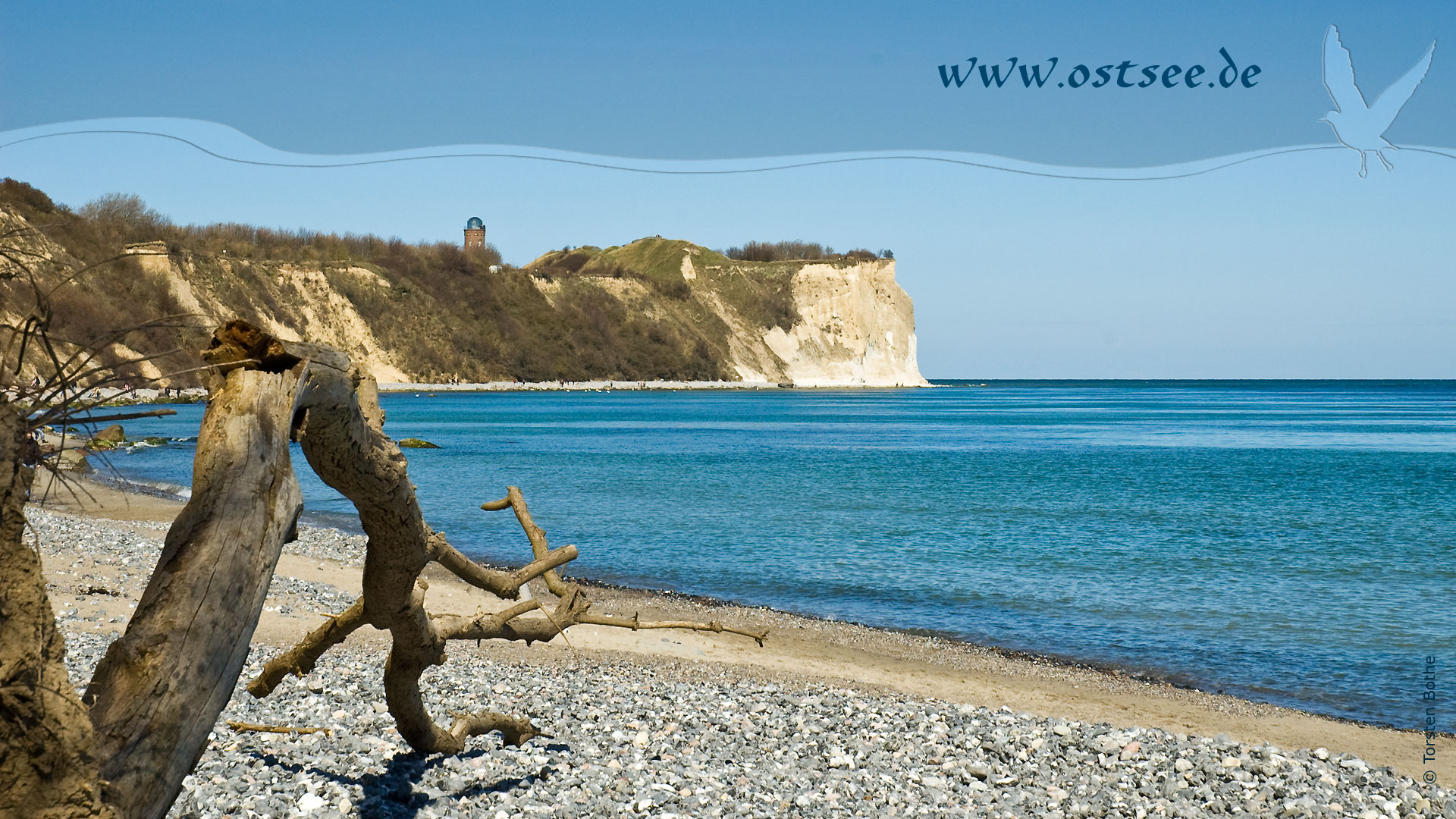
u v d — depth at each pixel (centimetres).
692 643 1438
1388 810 748
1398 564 2264
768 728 910
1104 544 2508
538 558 616
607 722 877
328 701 844
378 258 15512
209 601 281
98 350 252
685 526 2778
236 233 14362
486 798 598
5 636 244
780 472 4444
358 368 368
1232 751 873
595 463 4812
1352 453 5903
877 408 12444
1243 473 4597
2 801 242
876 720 960
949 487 3862
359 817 546
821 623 1622
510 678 1085
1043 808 714
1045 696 1231
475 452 5419
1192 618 1703
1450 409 14062
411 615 542
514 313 16150
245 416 305
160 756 268
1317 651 1474
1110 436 7531
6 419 235
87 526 2100
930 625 1638
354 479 408
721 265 19925
